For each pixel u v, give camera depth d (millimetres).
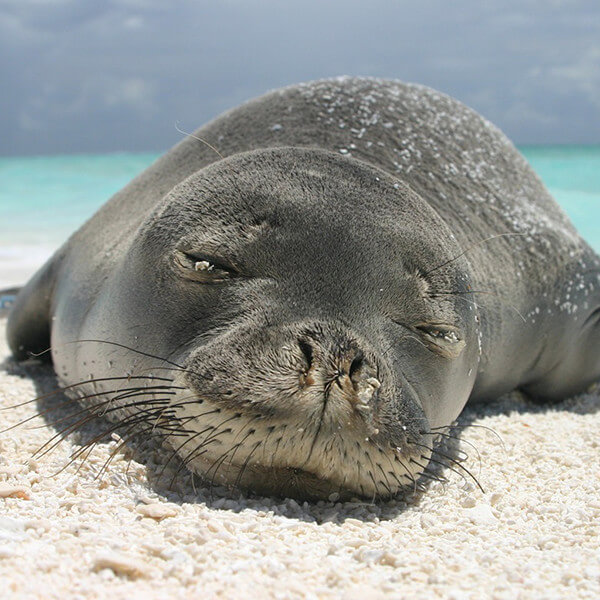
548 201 992
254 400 539
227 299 599
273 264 601
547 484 650
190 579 455
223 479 578
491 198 897
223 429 546
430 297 630
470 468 678
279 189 625
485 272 829
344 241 609
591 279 955
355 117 869
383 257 615
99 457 626
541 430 797
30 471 608
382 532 536
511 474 670
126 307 651
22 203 3051
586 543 540
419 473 597
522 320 869
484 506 593
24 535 493
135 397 645
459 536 539
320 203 621
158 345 618
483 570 490
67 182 3721
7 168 4426
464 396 707
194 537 500
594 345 941
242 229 612
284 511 562
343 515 570
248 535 515
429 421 628
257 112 871
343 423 535
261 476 567
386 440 554
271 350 555
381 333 596
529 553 520
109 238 810
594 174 3668
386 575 479
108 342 669
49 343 962
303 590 451
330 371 541
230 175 642
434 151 882
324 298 588
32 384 877
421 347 624
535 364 913
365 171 660
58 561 462
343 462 545
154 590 444
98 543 483
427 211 669
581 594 466
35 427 715
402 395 579
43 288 918
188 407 563
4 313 1338
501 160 960
